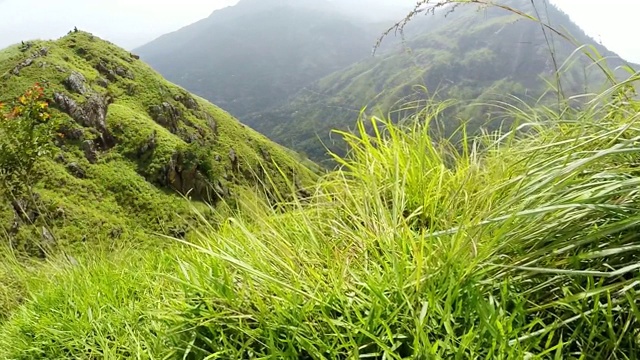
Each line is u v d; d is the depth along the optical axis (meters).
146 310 2.40
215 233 2.50
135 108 110.88
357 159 2.88
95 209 74.44
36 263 5.11
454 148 2.74
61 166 80.62
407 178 2.46
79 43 123.38
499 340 1.33
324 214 2.64
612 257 1.55
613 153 1.46
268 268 2.01
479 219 1.73
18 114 18.75
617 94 2.09
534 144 2.36
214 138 114.38
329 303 1.72
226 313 1.89
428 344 1.37
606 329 1.38
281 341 1.69
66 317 2.84
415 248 1.65
